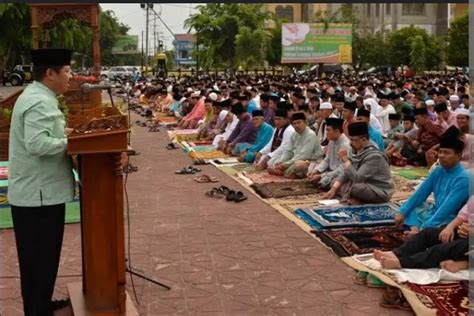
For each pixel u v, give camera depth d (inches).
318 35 1251.8
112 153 135.7
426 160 364.2
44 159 135.8
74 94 378.6
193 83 943.0
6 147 361.4
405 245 178.2
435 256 171.2
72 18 459.5
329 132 296.7
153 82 1099.3
